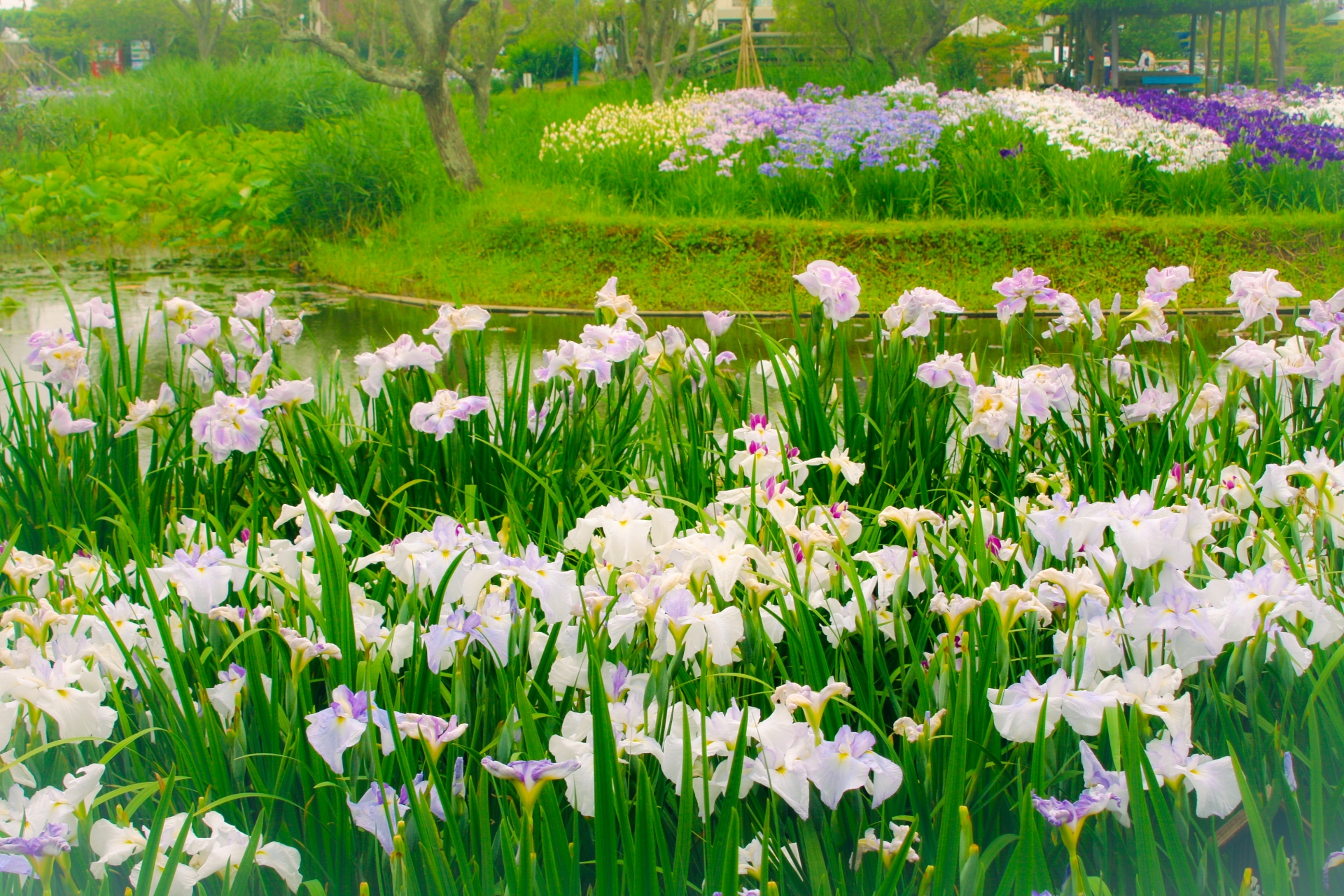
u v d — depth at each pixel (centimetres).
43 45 4194
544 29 2905
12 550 250
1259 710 173
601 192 1188
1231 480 239
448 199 1177
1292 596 155
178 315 324
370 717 139
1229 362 291
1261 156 1154
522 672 165
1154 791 133
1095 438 298
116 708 168
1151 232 924
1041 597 185
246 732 165
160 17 3756
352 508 218
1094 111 1264
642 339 334
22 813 140
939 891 136
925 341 334
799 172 1100
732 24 3431
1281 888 130
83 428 291
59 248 1238
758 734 143
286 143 1509
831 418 328
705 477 301
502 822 131
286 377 340
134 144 1698
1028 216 1058
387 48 2483
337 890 152
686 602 160
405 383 328
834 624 189
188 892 134
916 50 2075
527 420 317
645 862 130
